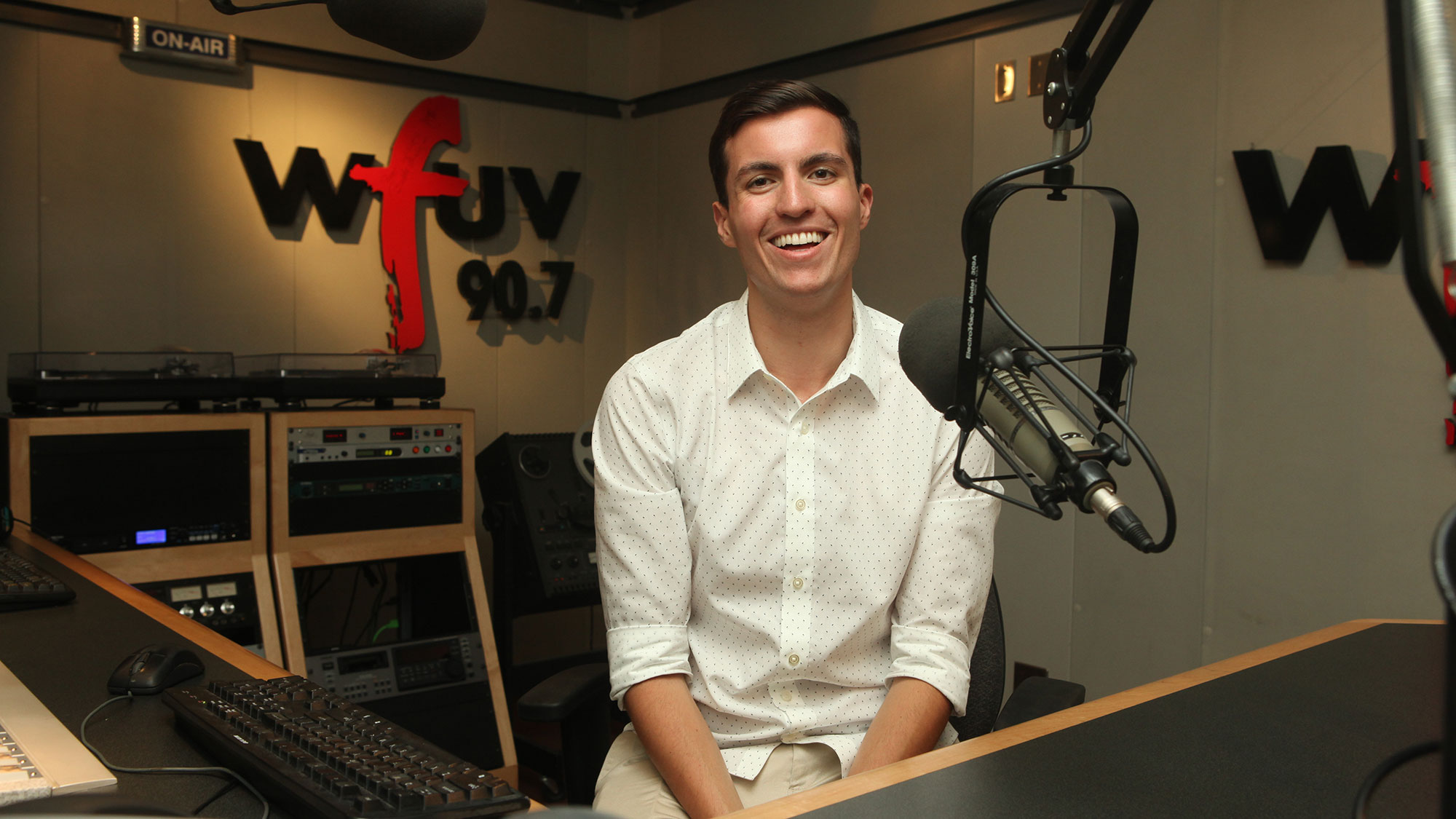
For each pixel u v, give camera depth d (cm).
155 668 122
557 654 454
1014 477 79
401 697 299
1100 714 102
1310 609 263
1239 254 277
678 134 457
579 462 357
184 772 97
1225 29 279
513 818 75
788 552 149
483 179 431
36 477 255
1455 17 41
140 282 357
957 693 141
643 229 477
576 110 463
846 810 77
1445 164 39
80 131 346
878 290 374
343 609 390
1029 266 326
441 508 316
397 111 411
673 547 150
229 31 372
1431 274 39
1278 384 270
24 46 337
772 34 411
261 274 381
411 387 316
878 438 151
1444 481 240
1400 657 127
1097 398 72
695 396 153
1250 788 82
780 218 142
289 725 100
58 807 55
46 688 123
